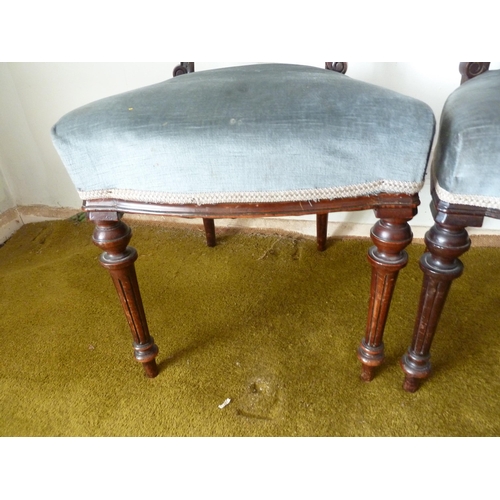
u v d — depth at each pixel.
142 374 0.69
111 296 0.88
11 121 1.06
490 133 0.40
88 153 0.46
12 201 1.18
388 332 0.74
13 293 0.90
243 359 0.71
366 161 0.43
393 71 0.83
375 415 0.61
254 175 0.44
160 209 0.48
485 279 0.85
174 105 0.46
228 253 1.00
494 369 0.67
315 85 0.47
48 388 0.68
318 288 0.86
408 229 0.48
